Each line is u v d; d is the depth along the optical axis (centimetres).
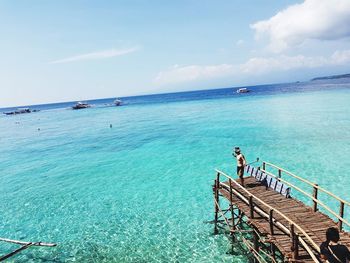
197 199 2448
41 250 1845
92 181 3130
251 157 3431
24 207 2570
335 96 9294
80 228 2106
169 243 1805
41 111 18550
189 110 9612
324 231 1230
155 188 2780
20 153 4844
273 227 1309
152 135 5381
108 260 1681
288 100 9494
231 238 1784
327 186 2470
